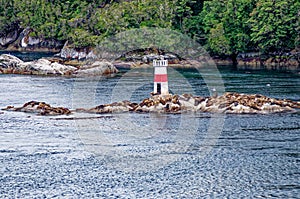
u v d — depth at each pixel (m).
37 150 107.56
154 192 88.12
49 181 92.50
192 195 86.81
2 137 116.69
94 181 92.50
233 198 85.31
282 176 93.19
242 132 118.50
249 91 168.25
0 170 97.06
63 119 133.12
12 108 144.00
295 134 116.38
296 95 159.62
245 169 96.62
